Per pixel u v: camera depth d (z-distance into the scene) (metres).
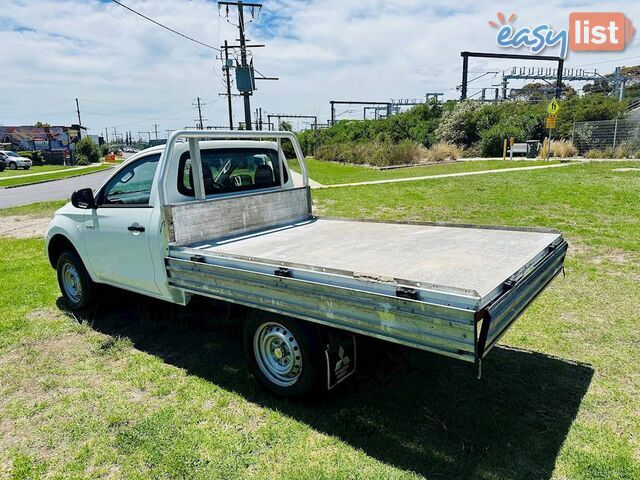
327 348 3.03
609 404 3.17
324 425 3.05
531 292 2.92
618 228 8.07
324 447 2.83
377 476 2.55
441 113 41.94
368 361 3.67
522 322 4.54
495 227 4.33
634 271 5.89
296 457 2.74
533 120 32.53
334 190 15.53
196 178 4.04
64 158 65.50
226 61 37.25
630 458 2.62
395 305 2.40
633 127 26.80
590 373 3.59
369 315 2.52
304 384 3.12
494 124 33.75
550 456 2.67
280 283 2.92
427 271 2.96
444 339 2.25
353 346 3.21
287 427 3.03
